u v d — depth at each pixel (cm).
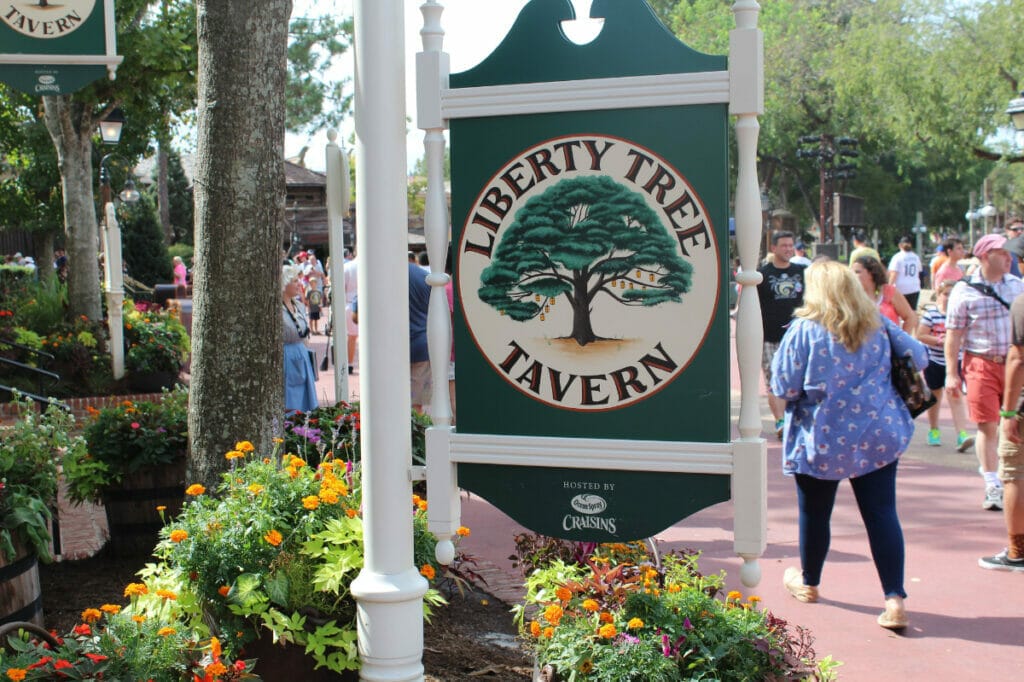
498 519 695
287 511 373
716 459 315
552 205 327
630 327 322
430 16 336
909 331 911
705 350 315
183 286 2994
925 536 651
